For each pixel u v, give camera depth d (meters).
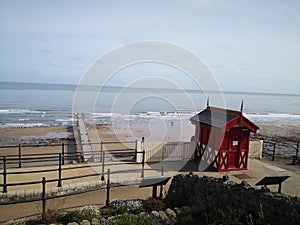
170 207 7.58
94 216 6.71
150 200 7.68
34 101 53.12
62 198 8.53
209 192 7.32
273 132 33.59
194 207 7.10
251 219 5.72
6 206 7.73
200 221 6.56
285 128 38.06
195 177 8.16
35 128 28.25
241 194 6.48
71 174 10.41
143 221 6.13
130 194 9.10
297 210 5.34
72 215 6.50
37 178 9.73
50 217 6.44
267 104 82.44
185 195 8.07
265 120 47.88
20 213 7.29
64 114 39.62
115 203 7.73
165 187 9.79
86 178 9.91
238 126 11.15
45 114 39.47
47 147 19.02
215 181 7.38
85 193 9.02
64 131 26.69
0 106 46.06
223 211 6.54
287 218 5.46
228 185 6.93
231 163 11.43
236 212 6.31
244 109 64.25
